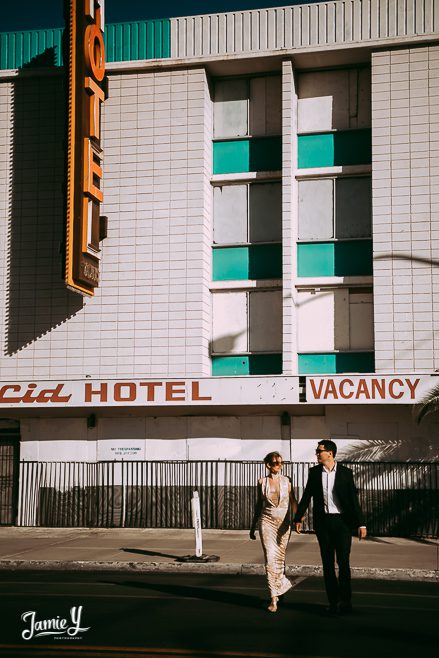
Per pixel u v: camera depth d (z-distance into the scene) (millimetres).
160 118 21219
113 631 8820
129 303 20938
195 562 14281
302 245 21172
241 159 21781
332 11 20828
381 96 20312
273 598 9984
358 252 20891
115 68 21297
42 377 21156
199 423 20500
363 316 20609
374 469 19203
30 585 12383
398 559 14688
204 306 20875
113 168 21266
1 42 22453
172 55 21438
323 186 21266
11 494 21250
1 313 21500
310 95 21594
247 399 19359
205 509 20125
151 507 20391
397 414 19531
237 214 21625
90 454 20922
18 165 21766
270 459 10484
